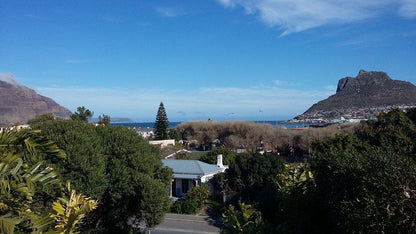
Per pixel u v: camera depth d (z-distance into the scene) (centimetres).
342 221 557
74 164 1206
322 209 732
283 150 4550
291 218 849
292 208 854
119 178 1380
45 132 1289
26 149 592
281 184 1023
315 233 757
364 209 503
